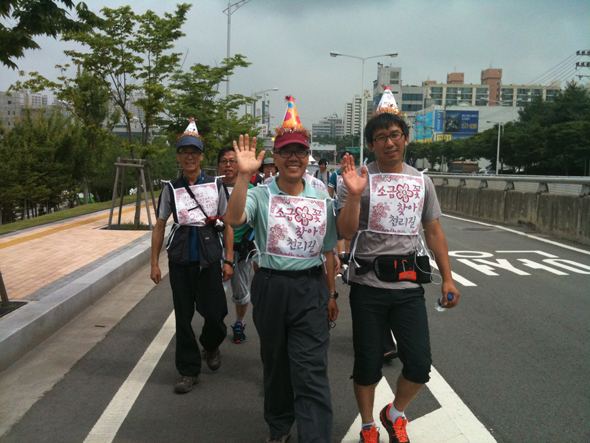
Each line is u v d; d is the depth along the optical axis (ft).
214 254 13.14
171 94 47.37
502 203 50.78
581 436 10.57
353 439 10.54
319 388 9.24
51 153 85.40
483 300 21.40
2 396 12.48
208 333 13.78
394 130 10.19
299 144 9.45
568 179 38.83
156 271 13.47
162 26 42.04
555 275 26.25
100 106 60.34
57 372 13.99
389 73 423.64
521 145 176.45
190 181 13.44
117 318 19.07
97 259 26.78
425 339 9.78
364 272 9.99
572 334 17.06
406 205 10.14
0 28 16.76
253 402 12.30
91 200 115.55
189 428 11.01
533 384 13.12
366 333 9.94
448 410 11.75
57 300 18.20
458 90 526.98
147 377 13.71
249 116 86.99
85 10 18.04
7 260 26.61
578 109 189.98
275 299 9.59
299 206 9.68
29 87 45.24
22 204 86.22
